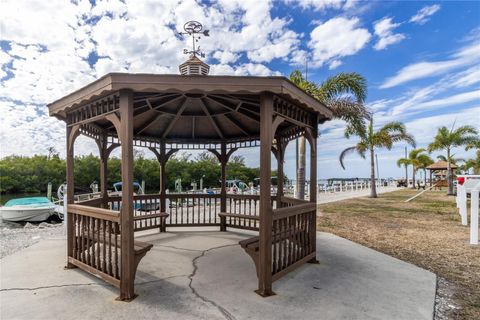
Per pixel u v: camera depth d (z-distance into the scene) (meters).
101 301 2.67
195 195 6.65
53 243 5.07
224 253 4.39
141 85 2.65
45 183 29.55
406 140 15.75
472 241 5.32
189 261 3.97
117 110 2.84
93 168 26.61
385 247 5.10
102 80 2.76
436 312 2.57
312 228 3.97
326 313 2.46
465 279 3.46
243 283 3.16
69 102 3.32
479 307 2.68
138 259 2.85
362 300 2.75
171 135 6.36
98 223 3.18
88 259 3.37
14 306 2.55
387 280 3.31
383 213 9.73
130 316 2.38
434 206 11.90
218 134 6.37
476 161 23.47
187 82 2.69
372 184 16.66
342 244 5.14
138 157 26.92
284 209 3.20
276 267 3.18
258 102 4.03
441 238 5.87
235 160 31.89
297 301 2.71
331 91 8.98
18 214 10.65
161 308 2.53
